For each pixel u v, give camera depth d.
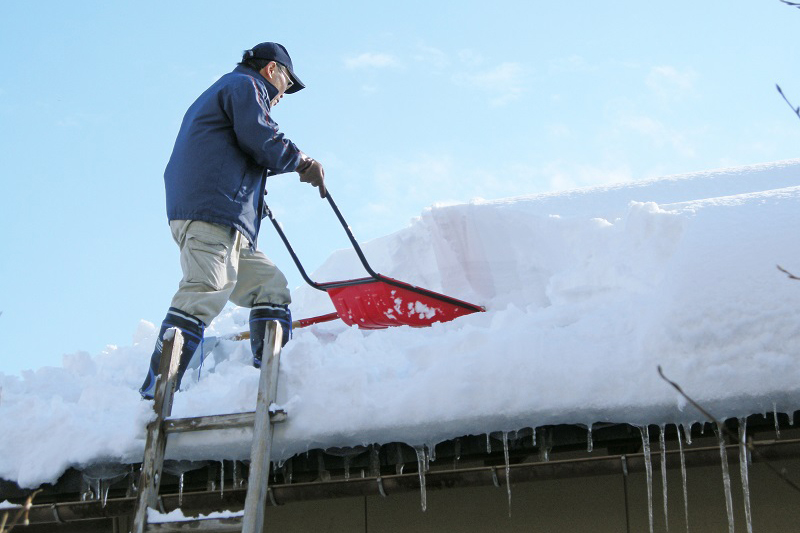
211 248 4.55
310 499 4.11
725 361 3.61
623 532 4.15
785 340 3.60
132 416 4.18
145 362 5.67
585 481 4.25
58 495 4.26
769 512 4.00
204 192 4.57
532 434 3.81
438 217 5.98
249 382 4.12
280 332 4.06
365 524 4.41
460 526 4.31
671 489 4.13
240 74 4.78
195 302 4.46
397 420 3.82
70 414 4.22
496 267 5.80
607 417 3.68
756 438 3.87
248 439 3.91
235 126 4.62
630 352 3.76
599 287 4.42
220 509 4.26
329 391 3.94
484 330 4.08
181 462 4.00
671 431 3.77
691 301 3.76
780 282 3.74
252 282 4.95
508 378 3.79
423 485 3.86
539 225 5.71
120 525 4.59
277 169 4.69
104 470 4.07
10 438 4.20
